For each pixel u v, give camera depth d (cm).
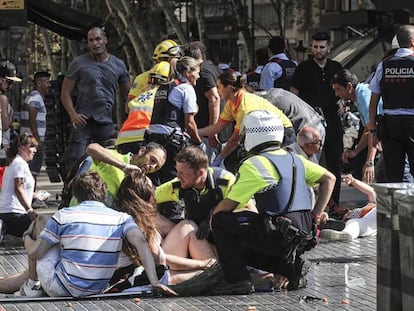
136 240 1572
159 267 1631
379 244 1132
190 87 2158
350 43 6562
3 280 1670
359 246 2098
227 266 1617
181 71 2167
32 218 2161
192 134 2167
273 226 1591
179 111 2150
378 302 1134
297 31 9169
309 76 2572
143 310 1505
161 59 2245
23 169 2158
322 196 1645
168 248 1675
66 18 3659
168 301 1569
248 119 1633
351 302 1567
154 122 2145
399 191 1096
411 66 2162
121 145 2169
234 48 7625
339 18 5897
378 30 6041
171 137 2116
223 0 7844
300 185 1616
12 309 1513
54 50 8912
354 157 2497
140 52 5778
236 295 1617
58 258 1585
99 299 1573
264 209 1603
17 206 2161
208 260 1669
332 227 2209
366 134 2461
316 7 8850
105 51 2445
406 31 2180
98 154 1794
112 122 2458
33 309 1512
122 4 5812
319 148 2098
